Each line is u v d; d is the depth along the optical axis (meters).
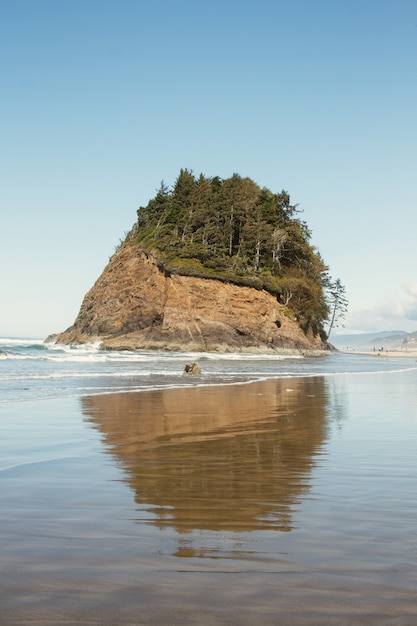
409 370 43.66
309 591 3.33
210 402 16.55
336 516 5.01
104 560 3.84
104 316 86.62
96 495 5.84
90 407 14.65
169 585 3.41
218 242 98.69
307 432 10.76
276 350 85.31
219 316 82.19
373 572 3.63
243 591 3.33
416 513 5.11
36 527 4.64
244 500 5.62
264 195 112.31
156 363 45.03
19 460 7.79
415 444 9.28
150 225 106.12
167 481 6.55
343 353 127.25
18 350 60.09
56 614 3.03
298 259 105.38
